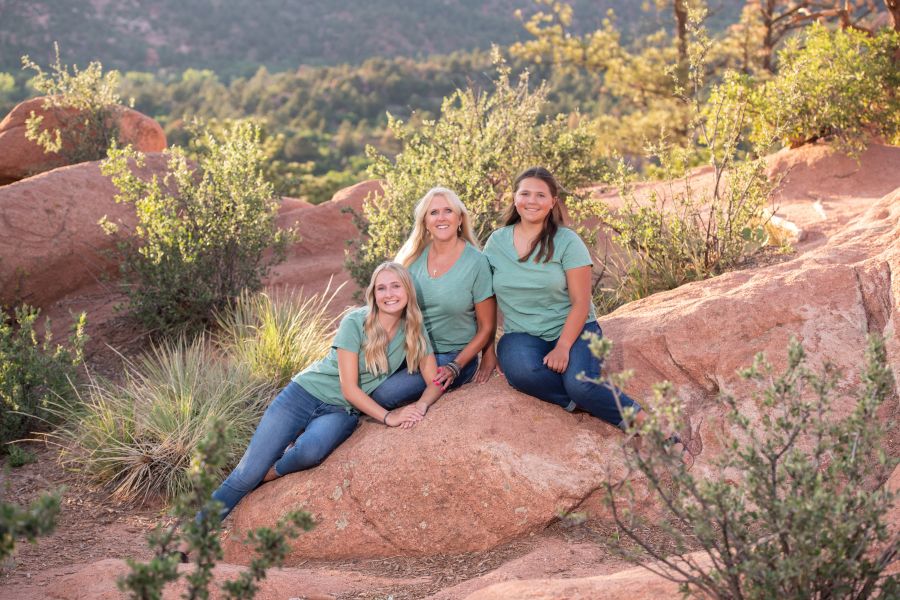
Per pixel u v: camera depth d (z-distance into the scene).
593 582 3.11
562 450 4.27
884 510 2.36
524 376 4.39
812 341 4.48
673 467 2.60
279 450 4.59
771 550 2.48
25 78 166.38
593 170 9.64
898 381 4.12
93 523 5.11
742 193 6.80
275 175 18.25
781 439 2.64
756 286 4.88
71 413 6.59
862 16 15.86
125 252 8.34
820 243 6.80
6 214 9.19
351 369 4.56
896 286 4.59
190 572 3.67
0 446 6.41
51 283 9.30
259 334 7.10
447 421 4.38
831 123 10.02
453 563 4.09
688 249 6.84
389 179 8.25
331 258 10.64
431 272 4.70
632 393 4.59
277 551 2.44
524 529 4.12
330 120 147.75
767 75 18.09
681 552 2.61
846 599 2.46
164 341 8.08
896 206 6.00
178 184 9.12
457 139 8.73
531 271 4.48
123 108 14.52
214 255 8.43
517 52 22.47
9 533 2.13
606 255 7.46
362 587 3.74
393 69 161.12
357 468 4.34
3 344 6.80
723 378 4.50
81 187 9.82
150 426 5.82
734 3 44.81
